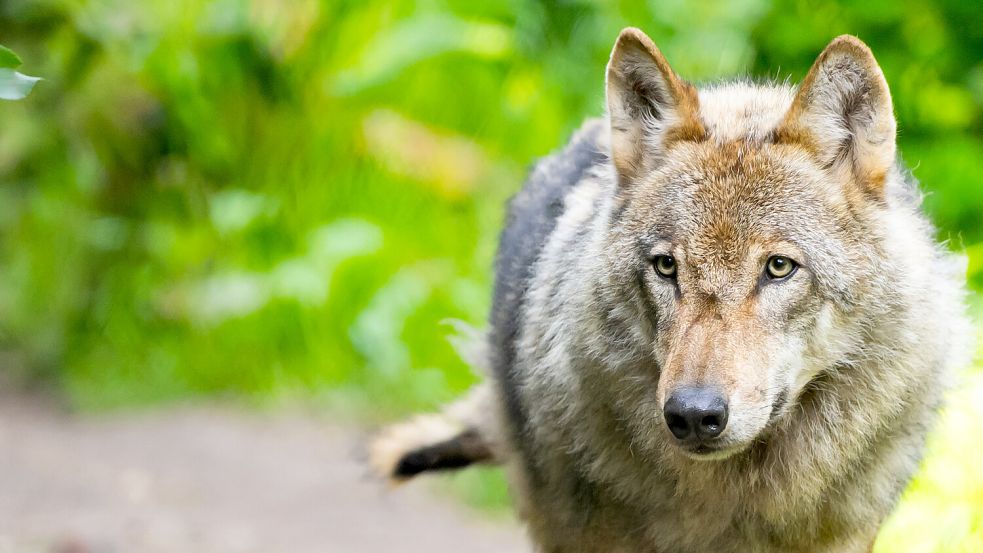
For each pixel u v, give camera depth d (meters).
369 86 14.38
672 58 13.01
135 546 9.29
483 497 11.56
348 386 13.91
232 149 14.95
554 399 6.29
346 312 14.20
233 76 14.80
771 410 5.55
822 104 5.79
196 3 14.55
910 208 6.18
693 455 5.55
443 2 14.69
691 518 6.21
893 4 11.46
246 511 10.57
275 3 14.67
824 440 5.96
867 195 5.83
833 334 5.72
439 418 7.99
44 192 15.06
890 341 5.83
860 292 5.70
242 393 14.21
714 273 5.61
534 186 7.68
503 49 14.23
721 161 5.82
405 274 14.08
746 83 6.80
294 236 14.82
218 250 14.73
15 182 15.05
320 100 14.84
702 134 5.98
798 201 5.67
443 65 15.20
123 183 14.86
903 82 11.60
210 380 14.38
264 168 15.05
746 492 6.11
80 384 14.45
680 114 6.00
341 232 14.32
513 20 14.16
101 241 14.84
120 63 14.15
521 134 14.59
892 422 6.01
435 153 14.55
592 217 6.38
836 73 5.75
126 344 14.85
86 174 14.52
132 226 14.89
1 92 5.17
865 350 5.81
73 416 13.54
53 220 15.15
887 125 5.74
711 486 6.09
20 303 15.55
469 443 7.81
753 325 5.55
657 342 5.74
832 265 5.63
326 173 14.97
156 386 14.36
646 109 6.15
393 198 14.95
